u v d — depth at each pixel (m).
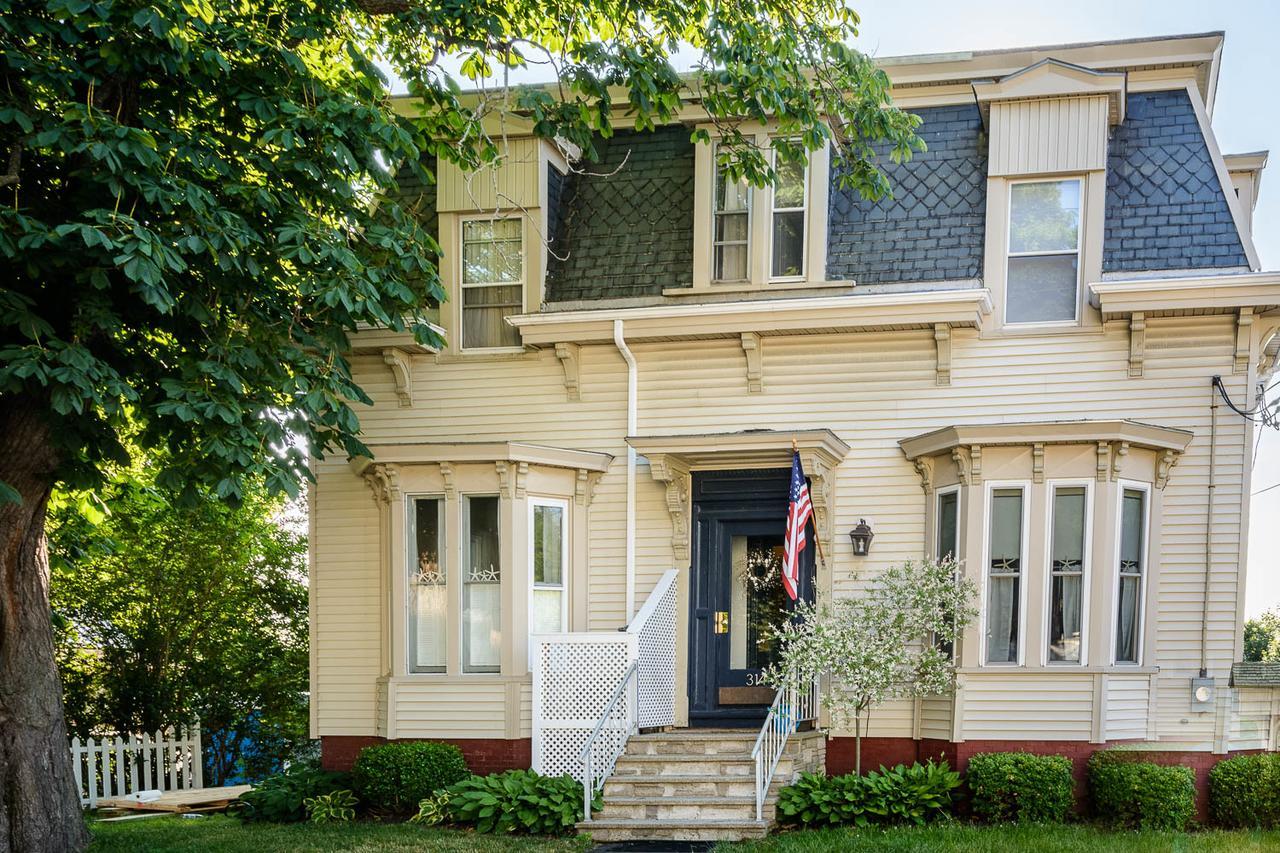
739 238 13.70
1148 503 12.04
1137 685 11.80
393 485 13.36
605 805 11.10
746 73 11.48
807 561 13.09
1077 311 12.63
